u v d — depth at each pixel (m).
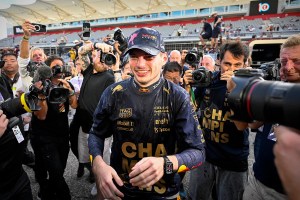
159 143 1.29
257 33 19.39
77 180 3.08
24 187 1.66
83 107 2.75
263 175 1.39
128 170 1.33
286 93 0.49
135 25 29.91
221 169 1.91
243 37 19.38
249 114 0.57
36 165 2.43
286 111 0.47
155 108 1.26
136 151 1.30
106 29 31.44
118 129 1.32
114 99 1.31
